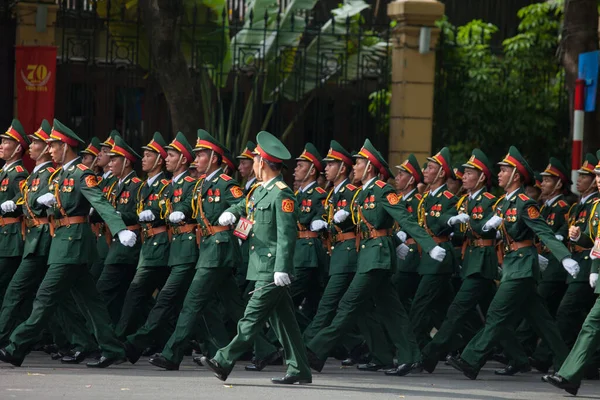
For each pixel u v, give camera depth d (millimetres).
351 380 24625
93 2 42062
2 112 40125
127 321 27000
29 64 38781
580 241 28109
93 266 29594
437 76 43719
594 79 36812
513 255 25609
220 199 25250
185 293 26719
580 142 36719
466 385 24719
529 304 26297
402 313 26484
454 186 30922
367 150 26438
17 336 24672
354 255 26688
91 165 31516
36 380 22469
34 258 25500
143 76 45094
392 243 26172
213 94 45594
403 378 25844
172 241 26438
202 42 40844
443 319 29797
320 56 44125
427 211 29406
